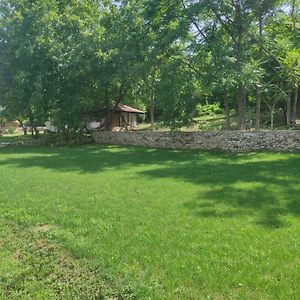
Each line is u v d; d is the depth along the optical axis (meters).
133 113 43.34
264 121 34.81
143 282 4.84
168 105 23.03
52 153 21.09
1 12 28.50
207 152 19.28
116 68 27.33
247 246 5.77
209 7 20.91
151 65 24.75
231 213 7.53
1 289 4.83
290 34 23.27
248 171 12.48
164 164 15.18
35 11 27.38
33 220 7.73
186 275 4.95
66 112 27.81
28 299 4.57
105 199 9.20
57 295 4.66
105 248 6.01
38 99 26.19
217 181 10.92
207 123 36.09
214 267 5.12
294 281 4.65
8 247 6.27
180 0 22.70
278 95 25.47
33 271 5.32
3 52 28.53
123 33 27.12
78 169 14.46
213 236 6.26
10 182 11.88
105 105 31.89
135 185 10.76
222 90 20.89
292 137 17.27
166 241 6.14
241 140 18.89
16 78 26.27
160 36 23.48
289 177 11.04
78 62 27.22
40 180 12.11
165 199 8.93
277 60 23.30
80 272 5.27
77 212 8.16
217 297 4.41
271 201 8.34
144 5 23.95
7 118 29.38
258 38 22.56
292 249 5.60
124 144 25.72
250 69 20.59
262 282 4.67
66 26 28.06
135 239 6.32
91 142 28.28
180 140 21.69
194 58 22.62
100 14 29.38
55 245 6.31
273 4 21.30
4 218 8.00
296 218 7.04
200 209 7.91
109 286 4.84
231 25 22.28
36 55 26.98
